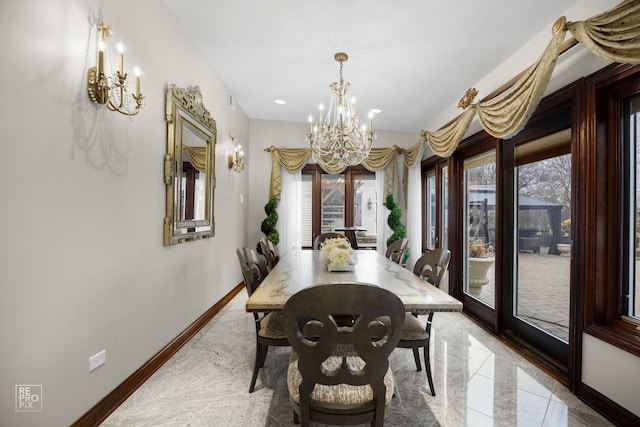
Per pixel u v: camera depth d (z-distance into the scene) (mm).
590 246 1793
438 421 1620
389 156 5027
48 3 1325
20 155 1215
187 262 2697
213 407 1736
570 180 2088
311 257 3047
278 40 2652
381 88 3471
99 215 1642
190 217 2697
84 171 1537
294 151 4957
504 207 2789
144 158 2059
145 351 2062
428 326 2014
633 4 1315
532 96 1939
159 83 2236
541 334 2322
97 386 1616
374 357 1110
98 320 1632
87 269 1559
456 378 2049
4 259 1162
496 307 2807
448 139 3342
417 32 2418
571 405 1762
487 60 2770
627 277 1723
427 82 3279
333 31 2477
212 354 2398
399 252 3102
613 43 1419
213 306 3336
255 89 3760
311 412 1168
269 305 1480
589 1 1828
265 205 4973
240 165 4145
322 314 1069
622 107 1729
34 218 1272
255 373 1891
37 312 1287
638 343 1517
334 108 4348
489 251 3104
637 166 1689
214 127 3180
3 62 1150
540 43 2314
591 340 1767
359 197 5320
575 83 1893
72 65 1455
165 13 2295
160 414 1676
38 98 1285
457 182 3668
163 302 2299
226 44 2760
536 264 2412
